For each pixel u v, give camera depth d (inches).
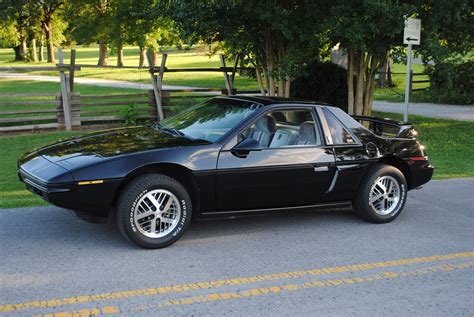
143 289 166.1
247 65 622.8
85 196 190.4
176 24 450.0
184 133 228.8
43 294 159.9
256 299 162.2
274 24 415.5
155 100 555.8
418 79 1215.6
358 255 204.8
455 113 715.4
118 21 1390.3
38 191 195.8
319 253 205.5
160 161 199.2
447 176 361.1
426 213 269.6
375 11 387.5
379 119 276.8
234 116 227.8
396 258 202.8
